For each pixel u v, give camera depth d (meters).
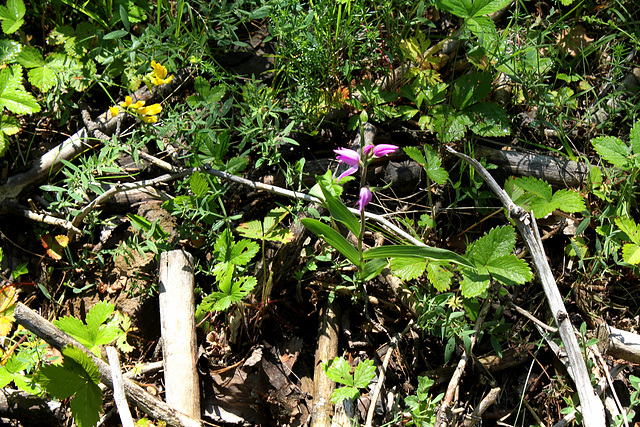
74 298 0.73
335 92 0.76
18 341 0.72
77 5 0.79
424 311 0.68
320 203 0.71
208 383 0.70
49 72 0.76
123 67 0.78
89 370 0.64
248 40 0.83
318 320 0.74
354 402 0.69
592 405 0.64
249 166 0.78
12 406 0.68
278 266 0.72
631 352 0.68
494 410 0.70
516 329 0.72
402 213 0.77
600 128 0.79
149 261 0.73
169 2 0.82
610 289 0.74
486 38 0.76
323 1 0.73
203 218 0.72
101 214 0.76
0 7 0.76
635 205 0.74
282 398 0.70
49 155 0.76
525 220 0.67
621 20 0.84
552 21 0.84
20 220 0.76
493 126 0.75
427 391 0.70
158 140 0.72
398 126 0.79
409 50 0.77
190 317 0.70
